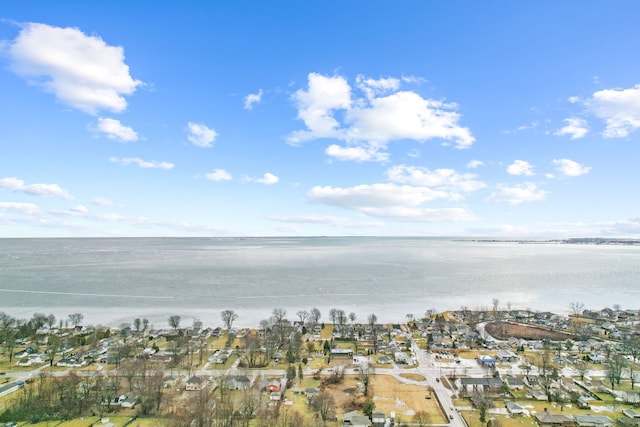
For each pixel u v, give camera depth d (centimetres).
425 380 13950
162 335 19438
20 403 11256
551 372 14088
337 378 13950
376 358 16425
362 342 18725
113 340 18450
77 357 15625
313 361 15938
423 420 10788
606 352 16562
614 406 11738
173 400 11994
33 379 13375
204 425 10012
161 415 11006
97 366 15162
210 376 13888
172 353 16000
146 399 11425
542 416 10831
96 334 18712
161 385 12138
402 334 19988
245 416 10738
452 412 11431
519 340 18812
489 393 12550
